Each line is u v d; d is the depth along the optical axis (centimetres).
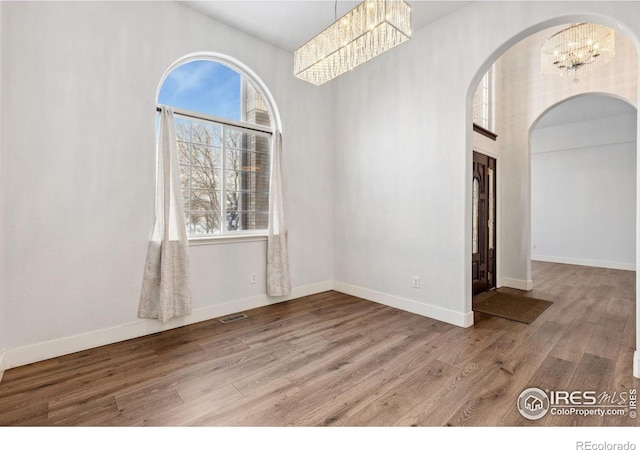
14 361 217
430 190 323
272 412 172
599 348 249
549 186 707
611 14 212
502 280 468
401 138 349
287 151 380
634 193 600
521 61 451
